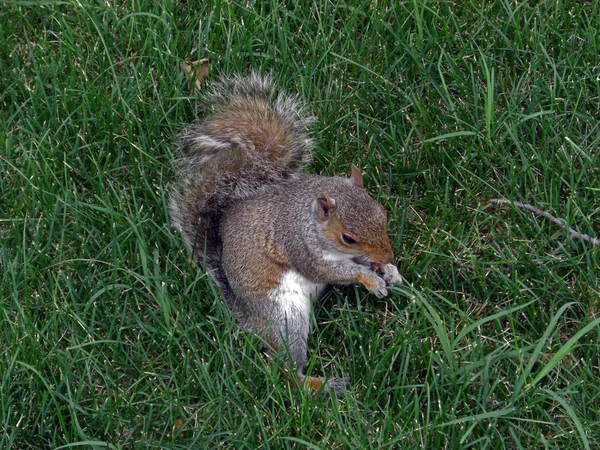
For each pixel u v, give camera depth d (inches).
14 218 237.8
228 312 220.8
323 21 272.2
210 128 234.4
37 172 243.3
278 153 229.5
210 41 269.1
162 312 220.1
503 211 241.0
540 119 251.3
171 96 259.4
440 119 255.3
